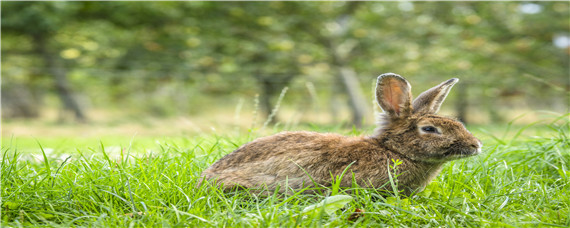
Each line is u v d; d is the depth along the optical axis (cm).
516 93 2048
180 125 1786
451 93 2011
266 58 1886
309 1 1841
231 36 1838
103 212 374
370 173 417
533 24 1980
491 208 391
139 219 356
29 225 349
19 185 420
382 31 2000
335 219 350
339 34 1969
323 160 418
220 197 381
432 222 366
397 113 452
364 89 2138
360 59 1984
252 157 429
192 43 1780
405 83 446
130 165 469
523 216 373
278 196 411
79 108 2061
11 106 2148
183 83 1953
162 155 513
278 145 432
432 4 1983
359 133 602
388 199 395
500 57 2036
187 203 386
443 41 1917
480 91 2016
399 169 427
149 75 1897
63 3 1709
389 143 436
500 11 1984
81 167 459
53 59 2073
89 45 2009
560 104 2061
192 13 1788
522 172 488
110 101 2473
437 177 464
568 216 360
